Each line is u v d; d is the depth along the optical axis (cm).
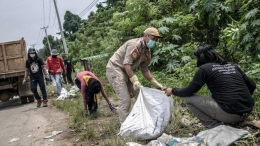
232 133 355
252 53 541
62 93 964
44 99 878
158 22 870
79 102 768
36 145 486
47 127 593
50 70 1017
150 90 429
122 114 461
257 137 364
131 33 1037
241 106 354
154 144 356
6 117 808
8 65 1013
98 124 538
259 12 494
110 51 1154
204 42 884
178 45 854
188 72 668
